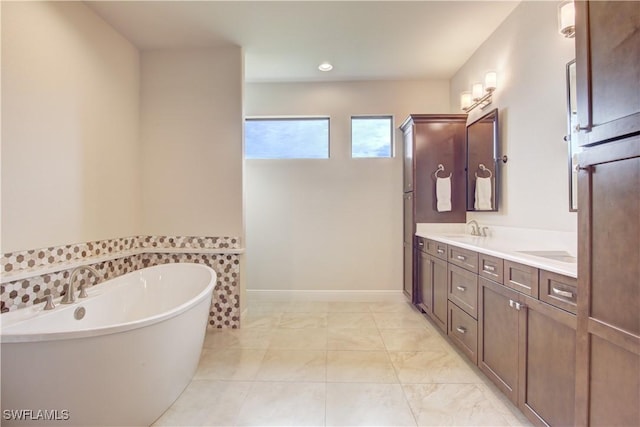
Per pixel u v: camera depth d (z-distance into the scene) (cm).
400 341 246
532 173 211
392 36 257
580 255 108
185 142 279
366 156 359
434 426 150
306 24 239
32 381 124
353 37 258
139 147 278
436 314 265
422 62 306
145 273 236
